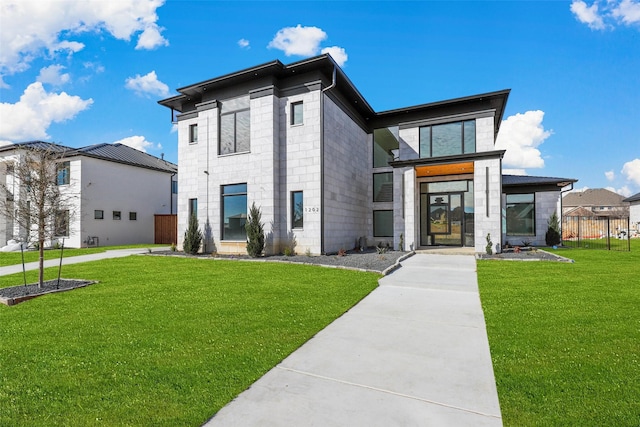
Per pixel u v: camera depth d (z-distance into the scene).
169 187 27.23
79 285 7.93
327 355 3.81
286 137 14.20
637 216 41.25
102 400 2.82
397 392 2.95
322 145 13.58
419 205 17.89
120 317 5.29
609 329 4.50
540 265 10.66
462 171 16.70
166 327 4.76
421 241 17.88
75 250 17.84
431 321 5.11
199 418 2.52
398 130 17.64
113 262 12.31
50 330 4.71
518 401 2.75
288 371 3.39
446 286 7.62
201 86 15.23
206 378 3.20
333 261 11.52
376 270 9.45
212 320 5.08
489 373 3.30
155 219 24.73
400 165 15.90
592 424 2.39
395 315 5.44
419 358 3.71
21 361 3.65
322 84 13.71
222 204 15.19
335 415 2.58
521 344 4.02
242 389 3.00
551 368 3.35
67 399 2.84
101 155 21.69
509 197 19.81
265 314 5.39
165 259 13.15
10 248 18.67
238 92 14.98
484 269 9.88
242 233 14.68
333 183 14.63
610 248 17.59
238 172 14.66
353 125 16.95
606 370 3.28
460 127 16.06
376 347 4.06
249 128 14.67
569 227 30.75
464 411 2.63
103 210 21.72
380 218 18.44
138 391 2.96
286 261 11.73
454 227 17.20
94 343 4.16
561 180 18.41
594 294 6.56
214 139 15.37
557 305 5.77
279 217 14.18
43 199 7.98
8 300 6.27
